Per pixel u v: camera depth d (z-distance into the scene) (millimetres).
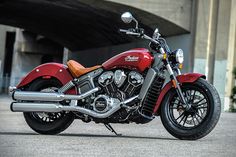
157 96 7613
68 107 7617
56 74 7969
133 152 6027
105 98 7535
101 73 7723
